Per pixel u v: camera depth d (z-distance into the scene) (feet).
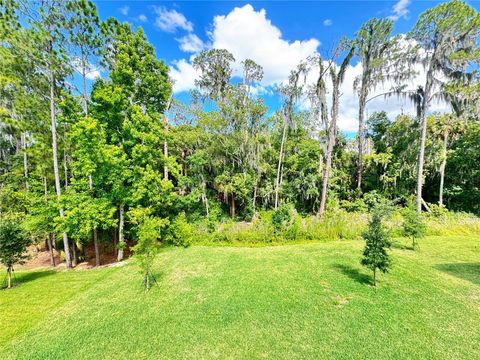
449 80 46.68
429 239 35.06
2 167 61.52
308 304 16.20
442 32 44.45
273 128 70.28
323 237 36.99
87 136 32.89
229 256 29.07
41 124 37.17
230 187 57.31
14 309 19.84
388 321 13.80
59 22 32.81
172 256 30.37
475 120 53.16
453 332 12.69
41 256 48.29
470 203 56.03
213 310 16.14
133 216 35.01
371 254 18.16
